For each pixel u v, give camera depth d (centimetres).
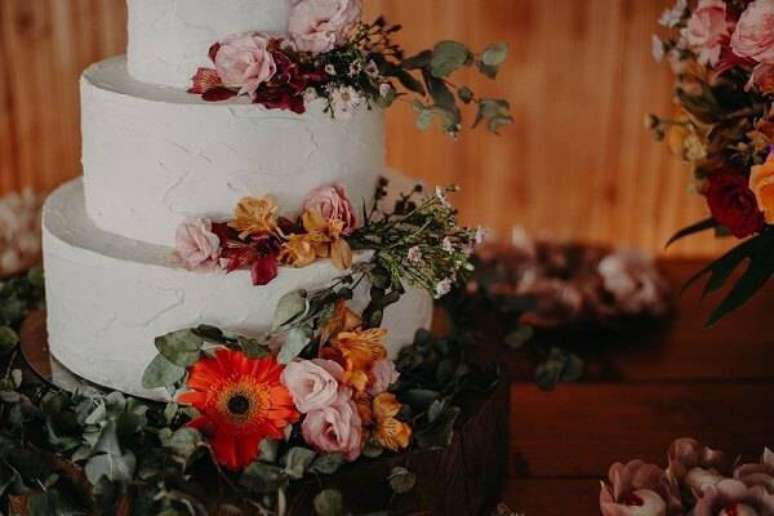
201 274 130
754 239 147
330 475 125
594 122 224
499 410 148
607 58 220
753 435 165
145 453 124
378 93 136
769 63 144
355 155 140
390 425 129
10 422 134
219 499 122
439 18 217
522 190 229
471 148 226
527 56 220
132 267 132
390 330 145
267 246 131
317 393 125
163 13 136
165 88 138
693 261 230
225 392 128
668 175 227
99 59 222
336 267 131
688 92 160
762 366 188
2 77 221
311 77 131
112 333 137
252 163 132
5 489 130
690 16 164
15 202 217
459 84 221
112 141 136
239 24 135
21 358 153
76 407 133
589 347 194
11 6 217
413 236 136
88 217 147
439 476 134
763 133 147
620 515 133
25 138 226
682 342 196
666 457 160
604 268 215
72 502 129
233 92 132
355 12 132
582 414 172
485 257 224
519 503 149
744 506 130
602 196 229
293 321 130
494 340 182
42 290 177
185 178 133
